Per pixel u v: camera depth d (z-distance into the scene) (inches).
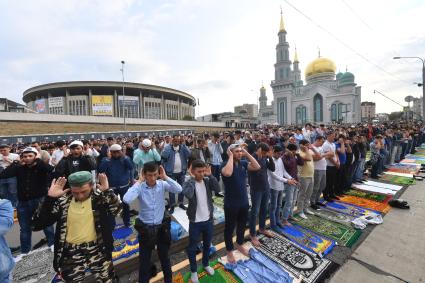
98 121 1320.1
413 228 171.6
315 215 197.9
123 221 181.3
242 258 136.5
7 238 164.6
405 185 286.5
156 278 120.4
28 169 137.8
